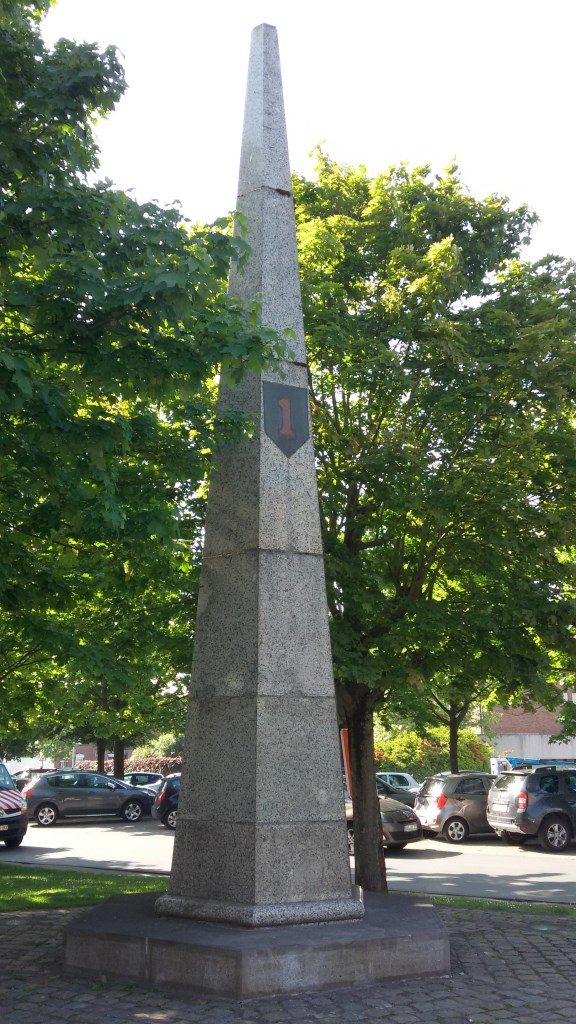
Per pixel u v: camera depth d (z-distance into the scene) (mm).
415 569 13242
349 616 12625
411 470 11828
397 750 41031
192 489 11195
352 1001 6691
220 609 8406
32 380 7676
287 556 8430
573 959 8203
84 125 8648
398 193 13930
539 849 22406
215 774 8031
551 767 22906
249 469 8609
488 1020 6332
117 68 8328
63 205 7617
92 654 11414
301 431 8875
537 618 12219
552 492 12656
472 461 11852
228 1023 6176
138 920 7789
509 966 7918
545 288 13406
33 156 8078
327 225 13375
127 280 7508
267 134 9656
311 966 6938
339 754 8203
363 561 12828
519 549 11898
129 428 7957
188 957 6910
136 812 31609
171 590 12398
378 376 12367
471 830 24406
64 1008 6520
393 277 12969
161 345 7734
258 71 9852
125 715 32531
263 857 7621
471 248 13898
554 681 17625
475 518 12094
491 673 12828
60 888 13070
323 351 12633
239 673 8102
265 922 7422
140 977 7102
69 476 8852
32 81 8266
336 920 7703
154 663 14258
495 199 14203
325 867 7879
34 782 31047
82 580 11461
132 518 9289
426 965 7395
